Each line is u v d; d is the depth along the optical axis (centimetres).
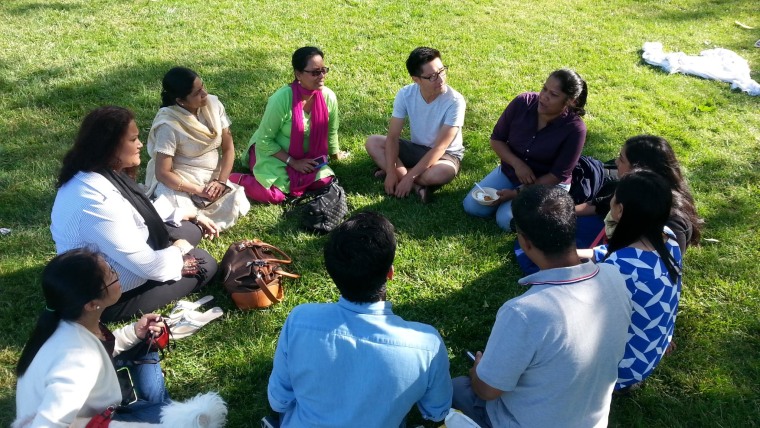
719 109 679
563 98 432
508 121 480
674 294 298
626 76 748
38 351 246
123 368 304
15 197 488
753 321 395
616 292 246
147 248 360
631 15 966
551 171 461
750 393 347
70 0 895
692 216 354
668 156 364
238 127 599
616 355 246
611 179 465
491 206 480
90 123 345
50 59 709
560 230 238
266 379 348
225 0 921
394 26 862
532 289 245
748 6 1018
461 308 404
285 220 481
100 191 341
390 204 507
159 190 453
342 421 239
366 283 235
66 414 236
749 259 453
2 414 318
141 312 376
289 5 915
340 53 766
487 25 888
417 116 521
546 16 942
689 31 904
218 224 466
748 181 548
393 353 235
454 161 529
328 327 238
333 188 486
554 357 233
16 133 570
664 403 341
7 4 869
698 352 373
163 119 435
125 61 714
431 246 460
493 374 243
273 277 393
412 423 319
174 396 337
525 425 254
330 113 532
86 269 248
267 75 700
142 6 882
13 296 395
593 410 250
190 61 723
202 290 407
